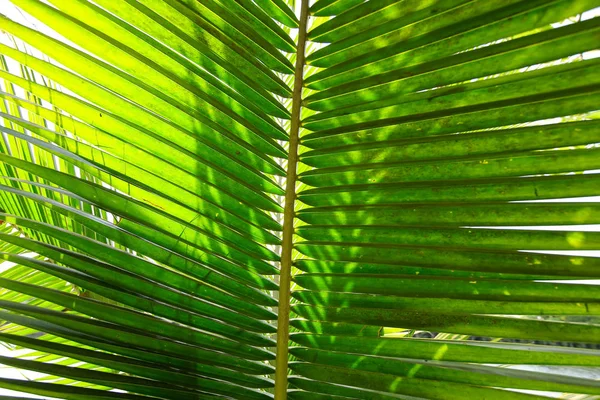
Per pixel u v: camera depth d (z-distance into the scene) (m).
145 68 0.72
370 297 0.75
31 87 0.69
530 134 0.68
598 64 0.64
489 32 0.69
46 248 0.68
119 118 0.72
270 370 0.76
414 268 0.74
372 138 0.75
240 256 0.77
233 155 0.77
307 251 0.77
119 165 0.74
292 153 0.78
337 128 0.77
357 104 0.76
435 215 0.72
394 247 0.74
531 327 0.69
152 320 0.70
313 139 0.78
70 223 0.93
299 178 0.78
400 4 0.74
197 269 0.76
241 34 0.77
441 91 0.72
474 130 0.72
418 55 0.73
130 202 0.72
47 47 0.69
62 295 0.67
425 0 0.72
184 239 0.75
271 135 0.79
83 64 0.71
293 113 0.79
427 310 0.73
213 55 0.75
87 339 0.68
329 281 0.77
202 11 0.74
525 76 0.68
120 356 0.70
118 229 0.72
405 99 0.74
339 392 0.75
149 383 0.71
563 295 0.68
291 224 0.77
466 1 0.70
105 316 0.68
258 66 0.76
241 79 0.77
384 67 0.75
